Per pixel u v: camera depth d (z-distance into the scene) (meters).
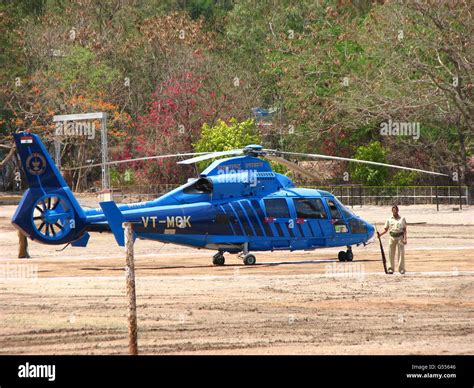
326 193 35.91
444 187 80.00
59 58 103.44
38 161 32.34
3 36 97.38
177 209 32.97
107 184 75.94
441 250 42.03
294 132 95.62
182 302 24.53
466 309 23.38
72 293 26.33
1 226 60.97
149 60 114.38
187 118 95.06
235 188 34.16
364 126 90.81
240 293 26.27
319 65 93.00
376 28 84.56
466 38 75.38
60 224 35.12
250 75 113.75
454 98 75.94
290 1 120.75
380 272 31.61
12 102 99.19
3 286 28.00
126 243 17.17
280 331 20.44
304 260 37.16
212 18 137.00
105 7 124.88
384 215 68.19
